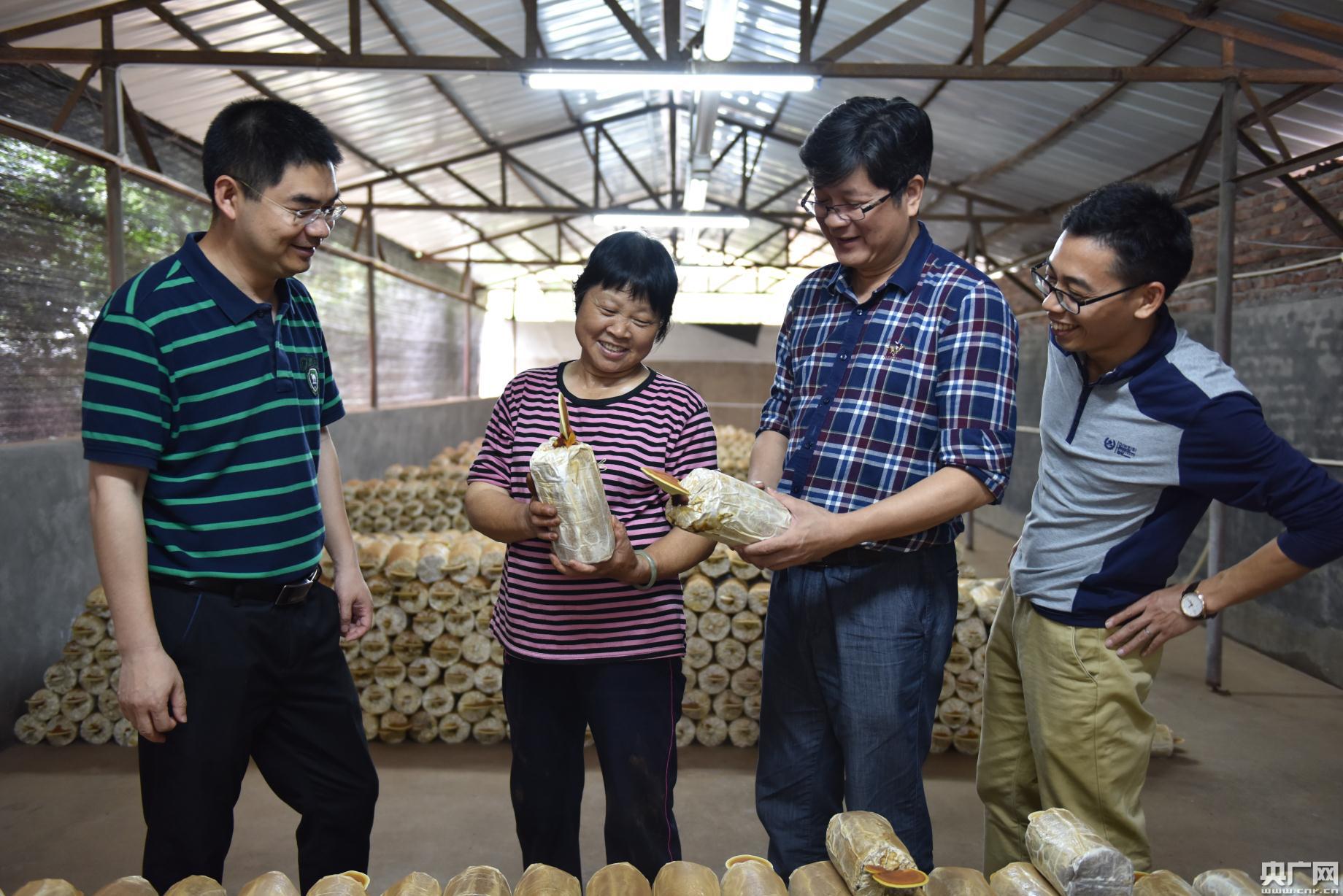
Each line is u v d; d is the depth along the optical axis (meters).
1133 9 4.42
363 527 5.99
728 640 3.50
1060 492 1.67
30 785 3.08
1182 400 1.49
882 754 1.58
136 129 5.29
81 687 3.46
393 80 7.34
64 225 4.31
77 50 4.70
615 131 10.57
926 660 1.61
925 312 1.55
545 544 1.69
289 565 1.58
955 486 1.43
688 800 3.05
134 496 1.43
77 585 3.84
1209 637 4.24
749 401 17.41
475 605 3.51
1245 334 5.00
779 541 1.39
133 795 3.01
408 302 11.48
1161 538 1.57
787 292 17.38
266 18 5.64
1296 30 4.24
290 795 1.73
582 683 1.69
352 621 1.86
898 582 1.58
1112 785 1.62
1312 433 4.43
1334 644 4.28
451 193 11.37
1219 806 3.02
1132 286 1.45
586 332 1.68
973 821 2.90
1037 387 8.62
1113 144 6.43
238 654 1.52
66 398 4.31
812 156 1.50
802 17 4.91
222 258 1.53
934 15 5.54
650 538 1.68
